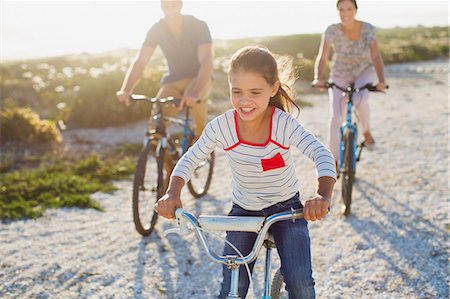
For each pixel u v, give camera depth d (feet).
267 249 8.92
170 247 16.62
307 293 8.21
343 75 19.85
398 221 18.28
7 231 18.03
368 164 25.16
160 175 16.90
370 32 19.35
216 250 16.39
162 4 16.96
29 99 47.29
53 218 19.24
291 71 9.04
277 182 8.79
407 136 30.81
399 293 13.66
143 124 37.01
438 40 112.47
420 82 58.95
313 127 34.60
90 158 25.77
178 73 17.95
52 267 15.30
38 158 27.37
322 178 7.91
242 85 7.86
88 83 37.88
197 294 13.88
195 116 18.63
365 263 15.31
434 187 21.65
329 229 17.76
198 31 17.30
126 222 18.81
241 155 8.66
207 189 21.52
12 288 14.17
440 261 15.33
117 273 14.96
